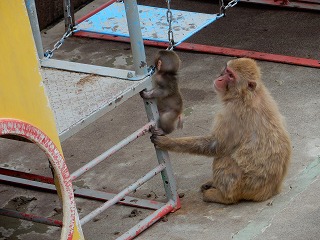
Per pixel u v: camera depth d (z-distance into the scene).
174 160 12.98
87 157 13.24
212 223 11.30
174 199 11.75
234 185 11.52
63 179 9.50
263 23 16.81
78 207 12.09
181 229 11.27
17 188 12.73
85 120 10.28
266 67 15.24
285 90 14.43
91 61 16.05
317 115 13.58
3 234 11.65
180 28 13.23
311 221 10.99
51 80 11.27
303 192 11.70
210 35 16.52
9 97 8.70
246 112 11.38
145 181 11.32
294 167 12.34
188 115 14.04
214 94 14.55
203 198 11.88
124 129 13.91
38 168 13.11
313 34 16.22
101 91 10.88
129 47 16.47
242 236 10.88
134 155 13.20
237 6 17.48
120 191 12.27
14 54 8.84
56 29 17.56
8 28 8.77
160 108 11.58
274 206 11.46
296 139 13.01
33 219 10.71
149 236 11.20
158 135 11.50
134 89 10.97
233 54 15.71
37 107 9.15
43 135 9.20
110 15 14.95
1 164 13.29
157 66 11.43
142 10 14.17
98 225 11.65
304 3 17.02
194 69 15.41
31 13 11.60
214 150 11.57
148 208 11.88
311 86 14.48
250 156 11.41
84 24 14.63
